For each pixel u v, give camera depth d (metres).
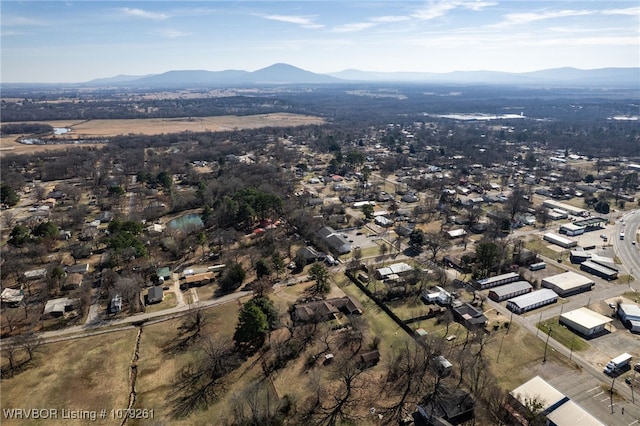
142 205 199.75
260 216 178.88
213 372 86.00
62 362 89.25
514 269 134.25
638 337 97.75
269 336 97.75
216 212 175.12
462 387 80.88
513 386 81.00
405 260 142.38
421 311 108.94
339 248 147.38
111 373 85.94
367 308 111.25
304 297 116.62
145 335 99.31
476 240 161.50
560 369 86.25
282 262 128.75
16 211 189.38
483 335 96.88
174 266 137.62
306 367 87.31
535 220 180.75
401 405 76.69
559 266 137.75
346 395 79.12
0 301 112.19
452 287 122.31
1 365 88.00
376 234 168.00
